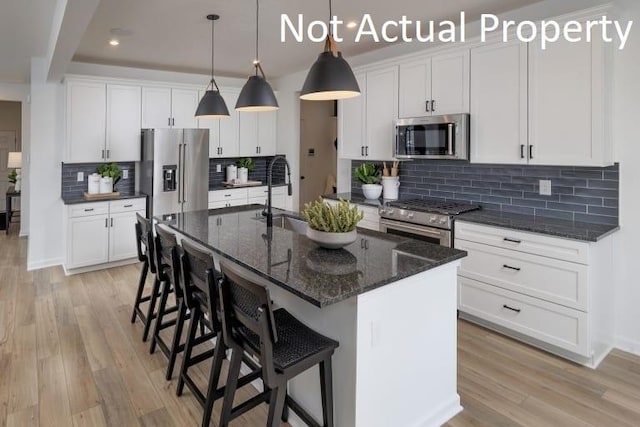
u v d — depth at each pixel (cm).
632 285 288
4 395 237
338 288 167
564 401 233
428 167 425
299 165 649
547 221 312
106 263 488
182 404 231
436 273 210
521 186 349
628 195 286
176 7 331
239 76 620
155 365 272
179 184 517
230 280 177
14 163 746
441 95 368
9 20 351
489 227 311
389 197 446
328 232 218
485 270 316
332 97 236
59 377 256
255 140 626
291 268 193
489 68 332
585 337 265
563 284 273
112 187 500
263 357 159
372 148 441
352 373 178
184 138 517
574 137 286
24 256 550
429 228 356
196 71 579
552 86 295
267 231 278
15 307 368
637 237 284
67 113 467
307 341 179
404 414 199
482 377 257
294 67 555
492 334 315
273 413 166
